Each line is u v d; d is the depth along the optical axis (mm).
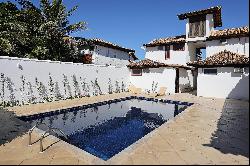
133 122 12695
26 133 8852
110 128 11391
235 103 16328
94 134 10242
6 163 6043
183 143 7461
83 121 12891
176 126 9648
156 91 24094
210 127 9562
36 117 12781
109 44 31516
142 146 7121
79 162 6016
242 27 23922
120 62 34938
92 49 30188
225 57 20469
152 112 15469
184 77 25875
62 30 25953
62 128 11227
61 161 6102
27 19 24750
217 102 16828
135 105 17953
